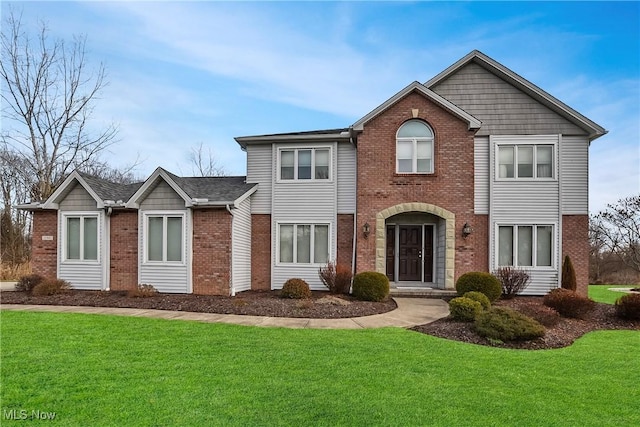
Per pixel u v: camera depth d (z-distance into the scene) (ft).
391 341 26.12
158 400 15.90
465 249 49.32
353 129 50.80
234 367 20.10
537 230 50.70
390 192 50.44
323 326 30.96
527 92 51.93
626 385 18.83
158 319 32.58
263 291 51.65
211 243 47.37
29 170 93.30
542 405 16.28
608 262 96.68
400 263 54.34
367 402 16.10
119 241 49.73
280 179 54.44
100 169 106.83
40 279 48.21
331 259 52.60
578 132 50.72
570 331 31.27
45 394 16.39
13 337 25.66
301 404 15.75
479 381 18.94
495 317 28.76
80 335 26.32
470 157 49.62
